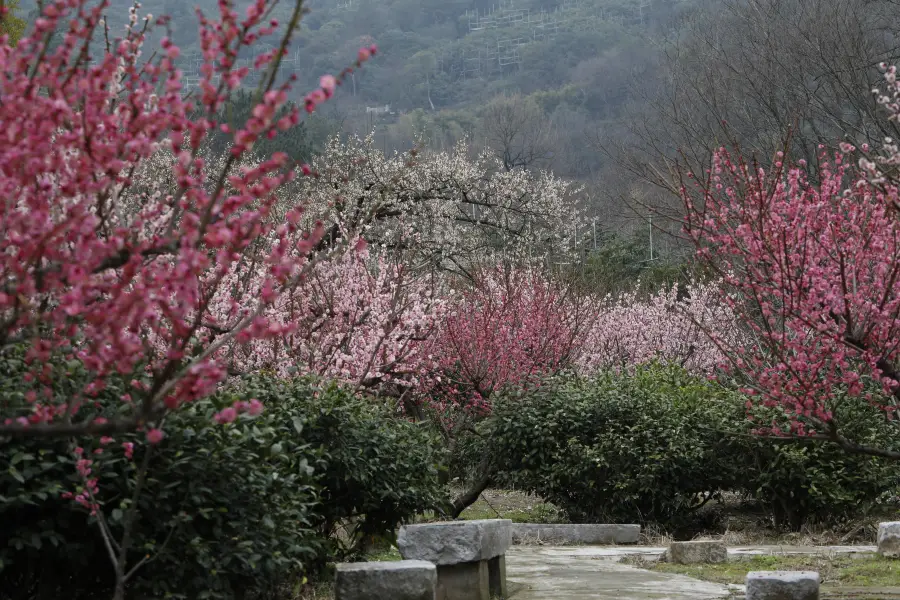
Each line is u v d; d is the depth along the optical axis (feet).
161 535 20.35
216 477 21.17
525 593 29.66
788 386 27.20
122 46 13.53
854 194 27.09
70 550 19.24
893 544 35.55
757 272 27.53
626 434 47.96
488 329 55.62
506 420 49.80
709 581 32.04
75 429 11.87
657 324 82.33
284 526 23.12
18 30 53.42
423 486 33.32
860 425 43.70
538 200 74.95
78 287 11.55
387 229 65.72
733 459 46.62
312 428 29.63
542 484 48.93
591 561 37.76
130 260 11.86
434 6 354.74
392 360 45.32
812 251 26.86
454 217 70.85
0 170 11.92
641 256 112.88
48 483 18.12
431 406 55.83
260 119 11.48
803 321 26.07
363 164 65.92
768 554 37.55
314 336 44.09
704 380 56.29
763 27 81.51
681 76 97.96
